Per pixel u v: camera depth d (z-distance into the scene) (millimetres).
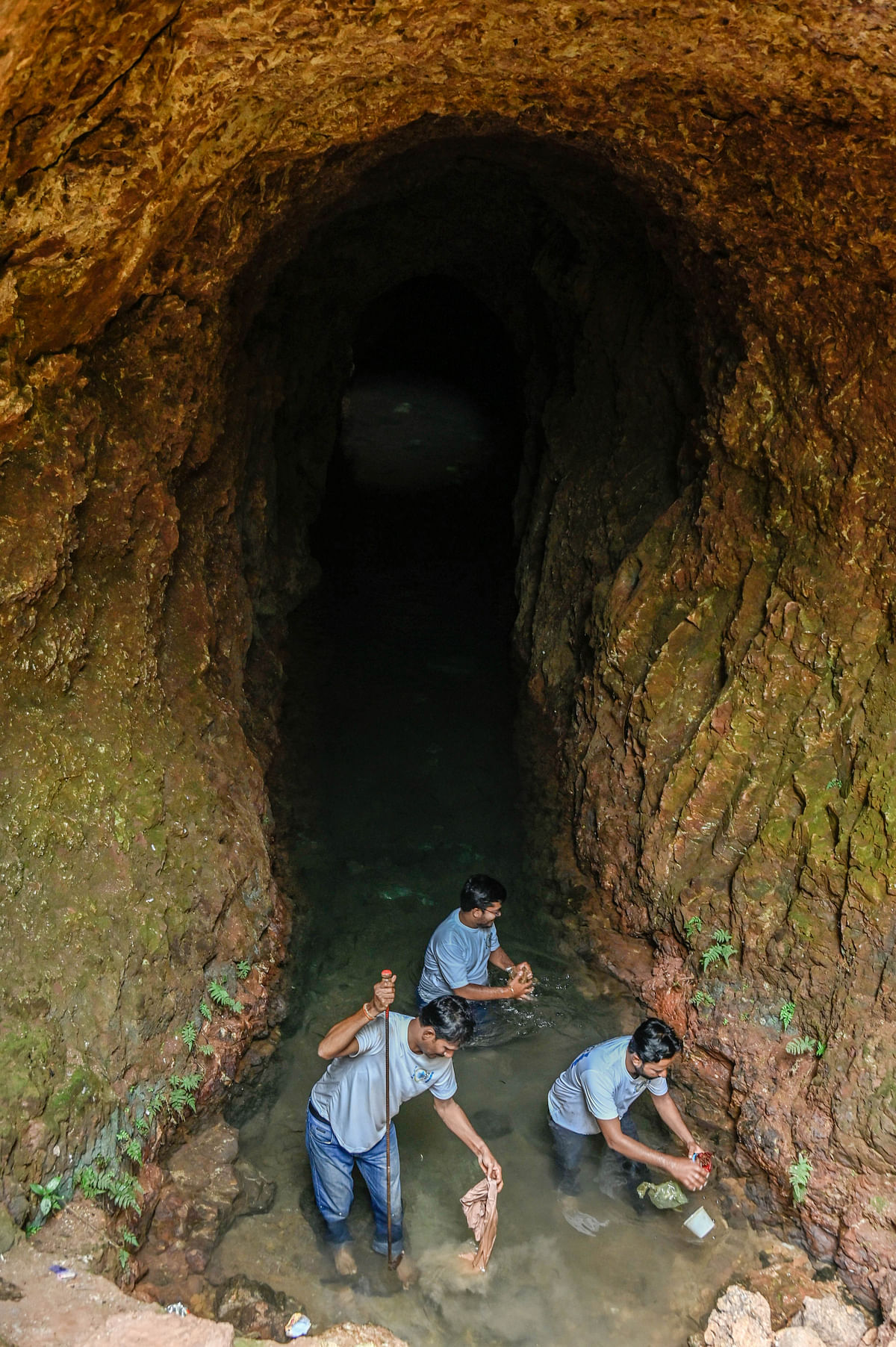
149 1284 4250
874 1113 4621
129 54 3629
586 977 6281
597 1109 4645
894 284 4898
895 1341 4059
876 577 5379
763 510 6145
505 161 7441
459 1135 4488
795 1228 4785
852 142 4480
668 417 7898
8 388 4379
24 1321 3412
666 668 6617
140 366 5562
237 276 6602
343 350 11602
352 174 6547
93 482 5219
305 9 3848
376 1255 4602
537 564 9711
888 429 5184
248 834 6227
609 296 8453
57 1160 4059
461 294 17281
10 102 3428
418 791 7918
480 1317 4383
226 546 7562
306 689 9172
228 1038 5367
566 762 7863
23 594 4656
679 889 6094
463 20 4203
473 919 5480
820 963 5230
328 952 6395
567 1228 4789
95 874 4918
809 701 5633
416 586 11312
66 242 4203
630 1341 4328
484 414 17422
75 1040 4445
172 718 5906
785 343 5656
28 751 4789
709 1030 5559
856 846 5137
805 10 3779
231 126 4605
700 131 4984
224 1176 4793
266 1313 4281
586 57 4562
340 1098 4387
